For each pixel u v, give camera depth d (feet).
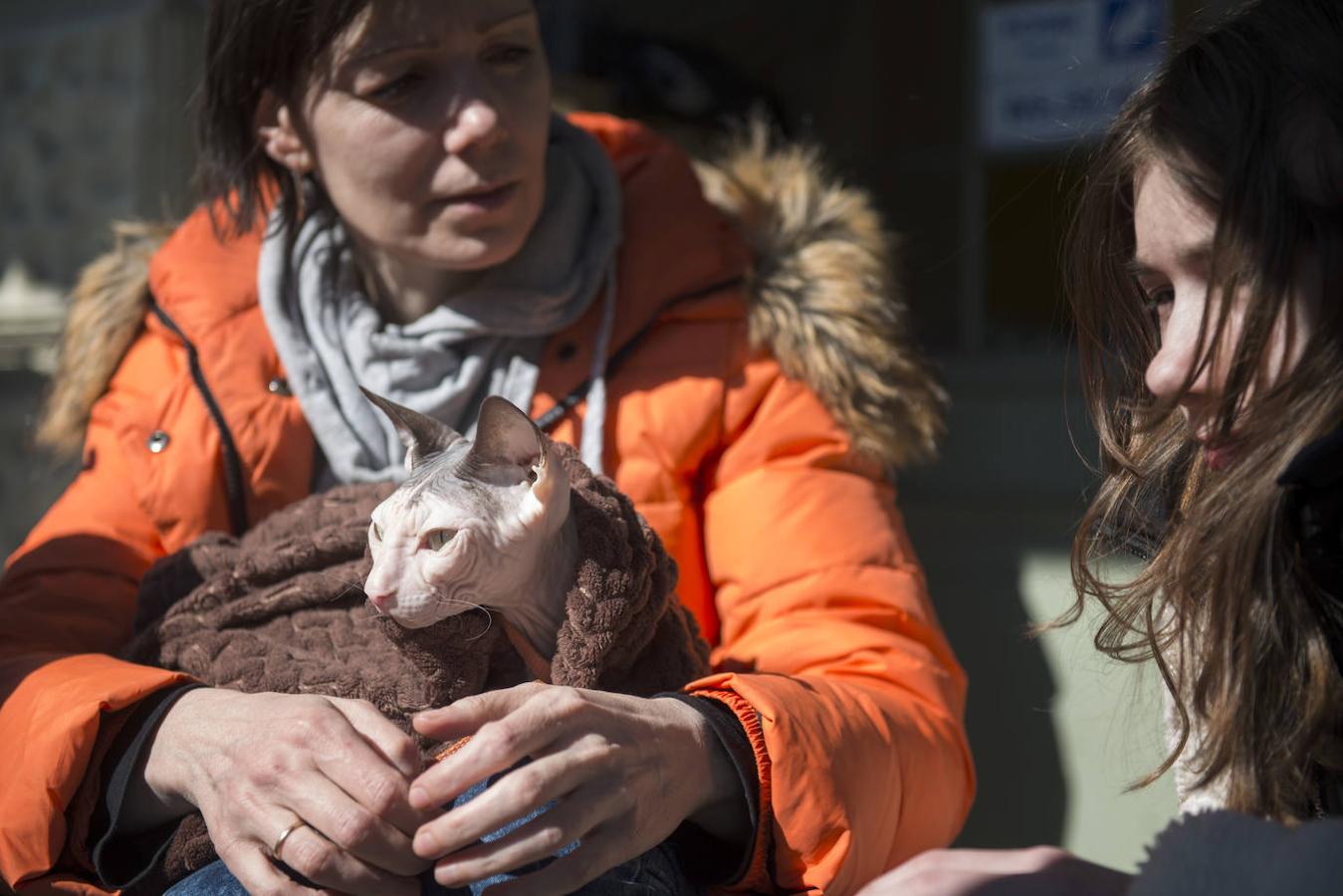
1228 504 3.29
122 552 5.44
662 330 5.64
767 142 7.32
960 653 6.95
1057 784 6.57
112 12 8.67
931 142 8.88
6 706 4.62
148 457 5.46
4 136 9.18
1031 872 3.22
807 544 5.21
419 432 4.03
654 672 4.27
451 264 5.25
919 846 4.74
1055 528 6.84
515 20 5.12
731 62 9.96
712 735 4.04
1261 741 3.33
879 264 5.91
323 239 5.73
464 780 3.43
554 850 3.46
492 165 5.10
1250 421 3.20
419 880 3.81
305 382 5.45
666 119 9.47
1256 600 3.26
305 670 4.25
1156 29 7.57
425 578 3.64
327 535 4.49
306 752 3.75
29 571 5.38
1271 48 3.25
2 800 4.41
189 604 4.56
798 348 5.55
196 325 5.60
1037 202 8.28
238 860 3.78
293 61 5.18
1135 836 6.31
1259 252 3.14
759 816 4.07
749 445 5.46
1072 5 8.03
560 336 5.58
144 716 4.35
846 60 9.43
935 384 5.94
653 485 5.36
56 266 9.04
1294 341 3.17
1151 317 3.99
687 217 5.82
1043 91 8.23
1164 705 4.14
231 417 5.41
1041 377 7.85
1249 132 3.18
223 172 5.62
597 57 9.57
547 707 3.54
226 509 5.43
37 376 9.17
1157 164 3.43
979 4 8.52
